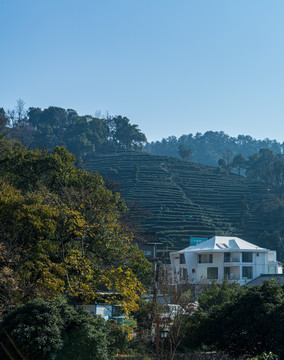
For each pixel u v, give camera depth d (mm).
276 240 111375
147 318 29891
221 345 28000
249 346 26672
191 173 166625
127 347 26656
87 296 23484
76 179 35125
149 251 58812
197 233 118000
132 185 148750
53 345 17656
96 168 164375
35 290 22125
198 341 28672
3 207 23781
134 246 39531
